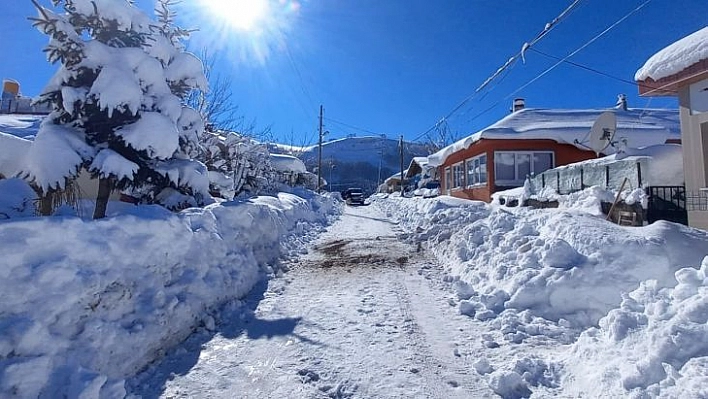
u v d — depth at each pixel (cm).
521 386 360
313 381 380
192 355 434
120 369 371
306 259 902
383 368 400
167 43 724
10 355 303
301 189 2578
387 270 784
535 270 568
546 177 1124
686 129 746
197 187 719
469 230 832
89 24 652
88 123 644
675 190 736
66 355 334
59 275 351
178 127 721
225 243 656
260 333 490
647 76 772
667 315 352
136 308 423
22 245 339
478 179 1942
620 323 373
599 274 519
